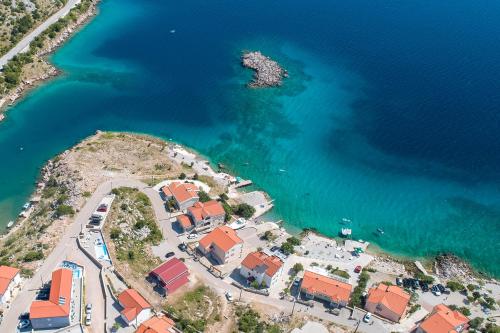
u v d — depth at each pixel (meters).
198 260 146.00
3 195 175.25
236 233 159.88
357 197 193.12
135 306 121.38
